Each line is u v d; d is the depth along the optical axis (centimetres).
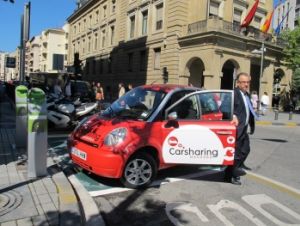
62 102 1195
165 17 3108
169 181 649
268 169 802
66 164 722
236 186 642
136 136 572
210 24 2709
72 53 6094
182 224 465
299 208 548
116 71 4031
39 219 425
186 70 2930
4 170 624
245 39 2881
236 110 633
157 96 638
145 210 507
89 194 545
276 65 3425
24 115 816
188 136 611
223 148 629
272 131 1684
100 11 4691
